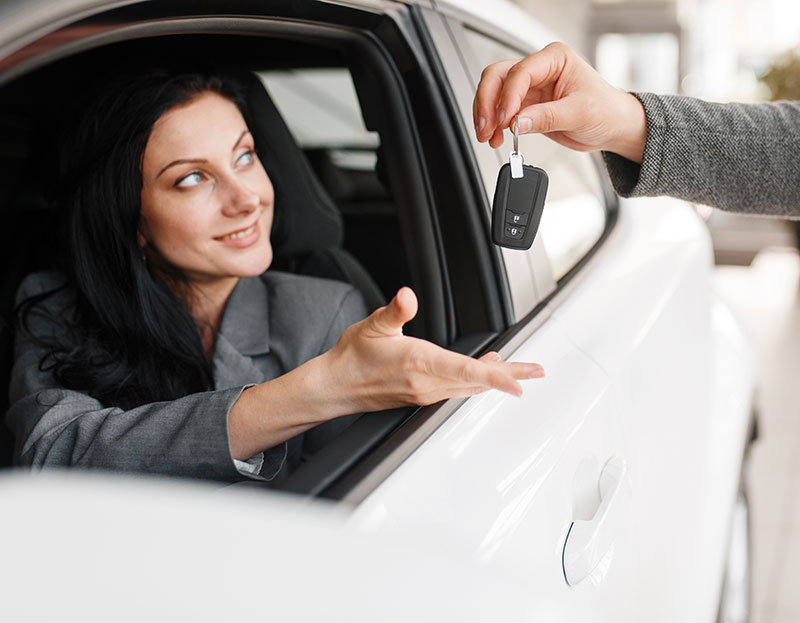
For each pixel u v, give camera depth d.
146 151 1.08
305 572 0.45
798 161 1.13
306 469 0.74
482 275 1.06
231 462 0.87
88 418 0.98
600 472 1.01
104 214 1.10
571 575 0.88
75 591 0.41
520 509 0.82
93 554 0.43
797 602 2.17
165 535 0.45
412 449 0.78
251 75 1.31
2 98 1.33
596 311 1.23
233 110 1.13
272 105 1.33
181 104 1.09
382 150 1.13
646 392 1.21
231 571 0.44
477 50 1.22
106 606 0.41
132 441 0.90
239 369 1.15
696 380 1.49
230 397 0.89
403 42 1.04
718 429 1.58
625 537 1.05
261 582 0.44
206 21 0.84
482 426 0.86
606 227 1.61
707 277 1.73
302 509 0.67
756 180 1.13
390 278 1.75
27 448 1.00
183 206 1.10
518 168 0.96
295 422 0.87
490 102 1.01
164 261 1.16
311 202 1.41
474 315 1.07
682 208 1.85
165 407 0.92
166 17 0.78
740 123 1.14
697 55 12.56
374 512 0.69
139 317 1.13
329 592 0.45
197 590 0.42
